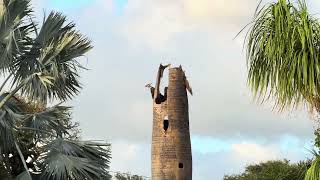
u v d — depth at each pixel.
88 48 15.97
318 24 6.43
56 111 16.08
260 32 6.51
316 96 6.38
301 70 6.32
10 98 15.87
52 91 15.86
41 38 15.72
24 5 15.28
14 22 15.24
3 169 15.83
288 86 6.32
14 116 15.28
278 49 6.31
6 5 15.20
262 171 40.94
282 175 36.44
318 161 6.35
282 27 6.32
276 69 6.36
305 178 6.38
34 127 15.95
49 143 15.19
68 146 15.15
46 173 14.84
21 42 15.58
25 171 14.59
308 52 6.30
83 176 14.82
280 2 6.38
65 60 15.74
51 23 15.75
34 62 15.77
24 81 15.53
